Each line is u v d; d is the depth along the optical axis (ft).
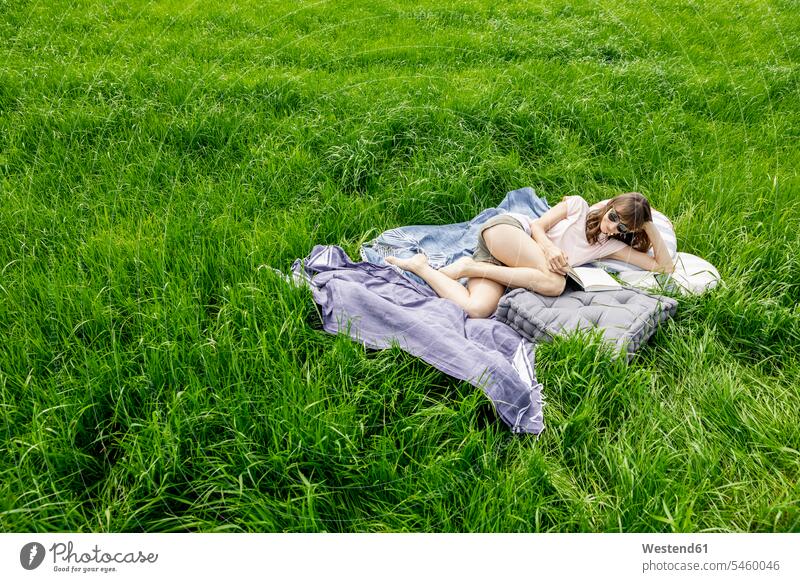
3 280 8.84
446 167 13.00
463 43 21.02
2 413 6.76
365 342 8.32
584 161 13.82
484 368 7.68
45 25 20.16
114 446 6.86
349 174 12.67
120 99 14.79
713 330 8.85
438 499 6.44
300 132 13.87
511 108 15.14
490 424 7.60
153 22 21.85
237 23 22.16
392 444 6.83
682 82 18.30
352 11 24.39
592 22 24.47
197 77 16.31
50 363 7.52
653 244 10.27
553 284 9.33
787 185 12.44
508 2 27.20
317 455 6.64
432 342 8.11
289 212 11.46
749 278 9.89
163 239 9.89
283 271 9.90
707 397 7.86
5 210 10.38
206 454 6.75
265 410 6.96
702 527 6.43
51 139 12.98
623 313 8.68
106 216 10.32
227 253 9.80
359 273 9.68
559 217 10.60
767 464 7.00
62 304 8.31
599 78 18.11
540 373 8.13
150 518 6.30
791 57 22.00
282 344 8.12
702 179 12.94
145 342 7.79
